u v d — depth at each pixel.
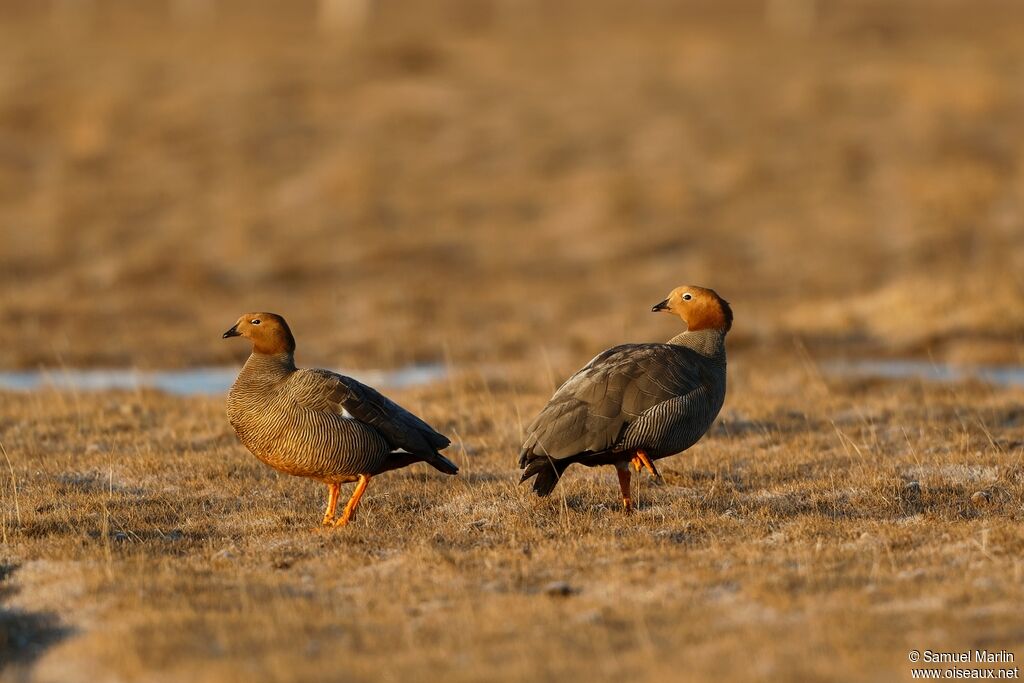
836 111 36.59
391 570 8.12
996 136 34.09
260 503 9.88
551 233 28.47
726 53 43.53
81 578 7.83
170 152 33.94
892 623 6.75
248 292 24.27
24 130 35.19
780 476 10.44
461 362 18.88
